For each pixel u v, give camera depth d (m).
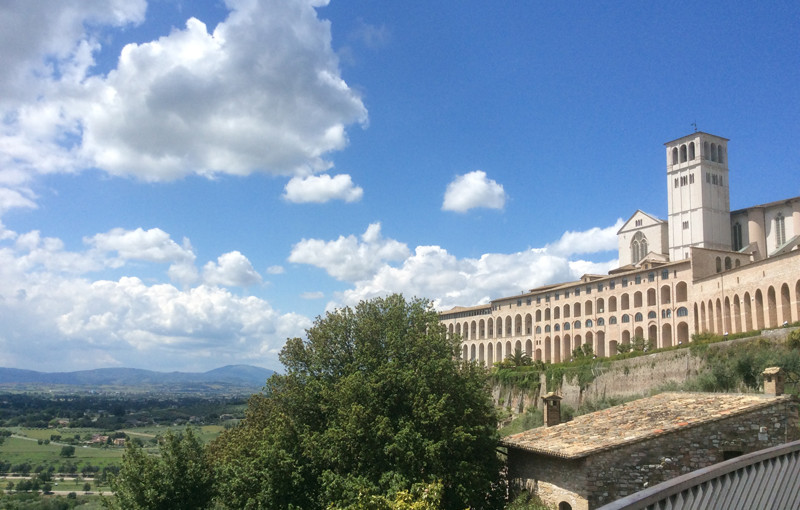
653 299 117.50
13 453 199.50
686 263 110.12
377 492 35.38
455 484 37.47
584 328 134.00
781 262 81.50
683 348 79.38
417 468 37.41
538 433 39.75
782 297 81.25
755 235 133.88
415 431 38.88
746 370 64.00
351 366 47.22
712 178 143.00
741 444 31.48
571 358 122.50
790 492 14.28
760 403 32.44
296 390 49.31
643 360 85.06
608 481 30.45
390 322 51.69
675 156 149.75
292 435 44.91
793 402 32.44
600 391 91.56
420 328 51.91
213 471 55.25
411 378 41.97
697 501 11.54
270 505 40.94
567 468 32.19
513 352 154.88
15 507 106.06
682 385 74.38
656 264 121.50
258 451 45.75
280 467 41.28
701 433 31.44
